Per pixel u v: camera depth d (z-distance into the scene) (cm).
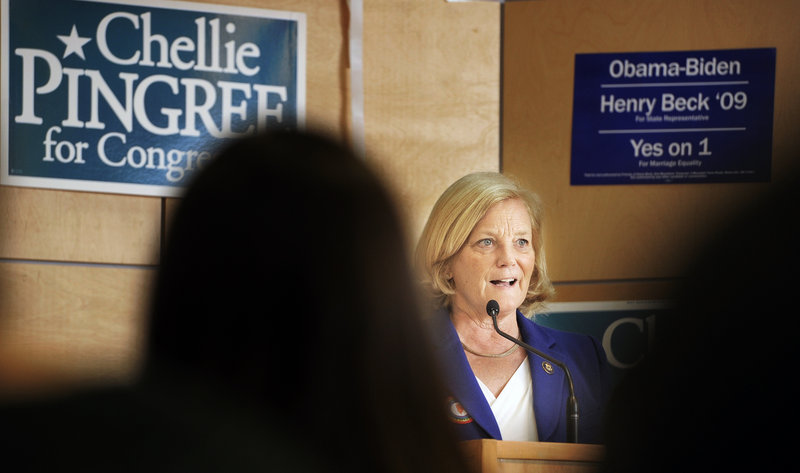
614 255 630
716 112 631
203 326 142
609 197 634
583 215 632
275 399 142
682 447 93
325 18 645
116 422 130
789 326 85
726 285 87
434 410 147
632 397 98
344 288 144
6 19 607
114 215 618
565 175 636
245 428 137
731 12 631
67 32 615
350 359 144
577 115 639
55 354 601
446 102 647
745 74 629
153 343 142
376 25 646
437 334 610
